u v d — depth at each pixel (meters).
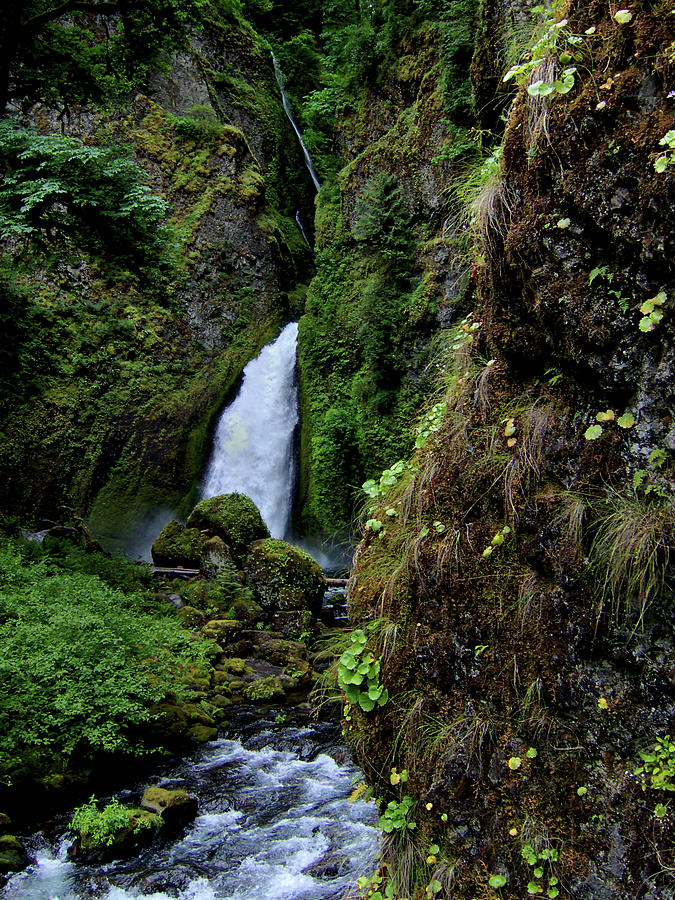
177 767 5.12
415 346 15.98
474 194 2.88
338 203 19.31
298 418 18.48
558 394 2.34
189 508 17.45
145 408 17.69
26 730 4.62
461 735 2.29
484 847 2.18
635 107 2.07
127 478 17.02
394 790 2.53
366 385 17.11
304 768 5.11
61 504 16.03
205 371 18.92
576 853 1.98
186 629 7.71
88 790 4.64
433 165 15.70
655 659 1.91
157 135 20.05
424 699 2.44
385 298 16.61
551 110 2.28
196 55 21.44
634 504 2.02
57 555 8.91
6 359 10.63
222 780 4.89
